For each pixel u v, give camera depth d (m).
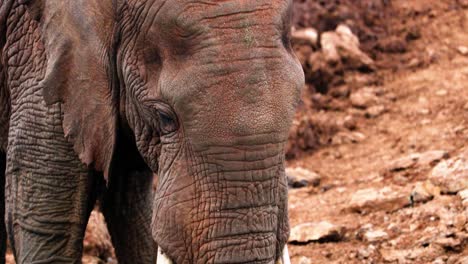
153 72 9.62
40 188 10.73
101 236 15.42
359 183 17.09
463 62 21.03
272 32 9.16
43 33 10.09
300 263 14.38
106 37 9.84
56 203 10.73
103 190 11.71
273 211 9.21
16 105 10.91
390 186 16.36
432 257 13.77
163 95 9.38
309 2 22.06
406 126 19.00
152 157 9.90
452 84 20.16
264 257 9.16
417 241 14.22
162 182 9.59
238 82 9.00
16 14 10.98
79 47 9.88
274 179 9.15
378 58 21.59
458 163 15.66
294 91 9.15
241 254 9.13
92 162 10.23
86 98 9.97
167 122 9.56
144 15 9.56
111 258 15.51
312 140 19.11
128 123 10.12
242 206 9.11
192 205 9.30
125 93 9.97
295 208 16.41
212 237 9.20
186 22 9.17
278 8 9.25
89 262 14.84
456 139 17.78
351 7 22.42
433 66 21.08
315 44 21.19
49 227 10.75
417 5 22.91
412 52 21.64
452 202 14.88
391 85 20.61
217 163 9.10
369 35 22.02
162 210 9.49
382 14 22.56
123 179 11.88
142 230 12.22
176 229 9.38
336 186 17.31
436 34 22.11
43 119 10.66
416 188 15.42
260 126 8.98
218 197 9.17
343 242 14.93
